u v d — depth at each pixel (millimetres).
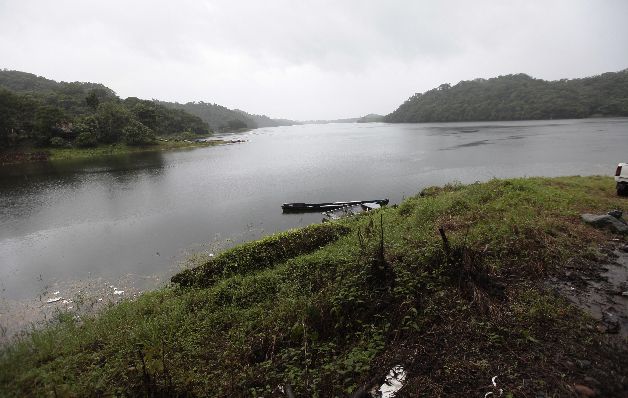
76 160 56188
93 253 15703
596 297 6039
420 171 33469
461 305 5859
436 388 4320
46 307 10898
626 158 33969
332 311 6188
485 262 7094
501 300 5992
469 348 4953
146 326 7215
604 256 7578
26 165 51688
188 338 6676
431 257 6992
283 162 45750
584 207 11164
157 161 51500
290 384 4902
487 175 29859
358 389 4496
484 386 4254
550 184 15062
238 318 7113
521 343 4910
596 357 4539
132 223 20266
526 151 42250
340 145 69750
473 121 144000
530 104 130000
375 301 6254
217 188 29703
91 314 9773
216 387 5191
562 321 5305
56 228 19859
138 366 5691
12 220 21703
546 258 7352
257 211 21984
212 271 9703
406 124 169250
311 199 24984
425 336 5352
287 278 8219
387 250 7758
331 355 5570
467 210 11125
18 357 6785
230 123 176875
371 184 29031
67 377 5895
